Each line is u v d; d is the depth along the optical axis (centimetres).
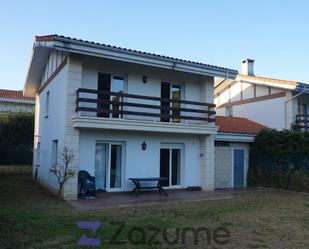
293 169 1731
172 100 1510
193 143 1680
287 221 961
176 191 1562
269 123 2156
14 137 2494
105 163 1456
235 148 1891
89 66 1438
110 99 1491
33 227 829
